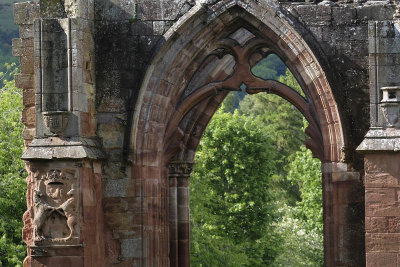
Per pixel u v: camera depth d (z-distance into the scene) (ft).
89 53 92.73
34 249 89.40
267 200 190.08
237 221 186.50
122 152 93.09
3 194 149.18
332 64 90.99
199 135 115.14
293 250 215.92
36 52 90.74
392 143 84.23
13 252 143.13
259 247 189.16
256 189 188.14
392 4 90.74
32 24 95.35
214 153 188.85
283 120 266.36
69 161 89.40
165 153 98.43
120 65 93.61
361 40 90.89
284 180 255.50
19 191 150.10
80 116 90.27
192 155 115.65
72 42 90.53
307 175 205.16
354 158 90.33
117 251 92.89
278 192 247.91
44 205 89.25
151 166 93.61
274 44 93.35
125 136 93.09
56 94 90.38
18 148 156.66
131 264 92.63
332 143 90.74
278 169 255.91
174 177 115.75
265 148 189.98
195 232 161.38
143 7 93.66
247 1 91.97
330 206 91.04
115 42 93.76
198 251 160.25
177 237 116.16
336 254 90.53
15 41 95.76
